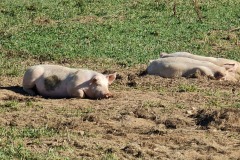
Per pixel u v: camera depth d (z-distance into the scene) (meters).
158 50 38.50
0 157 18.67
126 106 24.59
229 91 27.44
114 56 36.69
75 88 26.30
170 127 22.19
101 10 50.38
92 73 26.64
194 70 29.94
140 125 22.23
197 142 20.45
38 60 35.81
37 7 50.66
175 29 44.88
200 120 22.69
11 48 38.56
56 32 43.28
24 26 45.25
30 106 24.72
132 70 32.66
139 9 51.09
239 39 42.44
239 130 21.72
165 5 51.81
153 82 28.84
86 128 21.78
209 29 45.00
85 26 45.19
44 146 19.91
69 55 36.69
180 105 24.64
